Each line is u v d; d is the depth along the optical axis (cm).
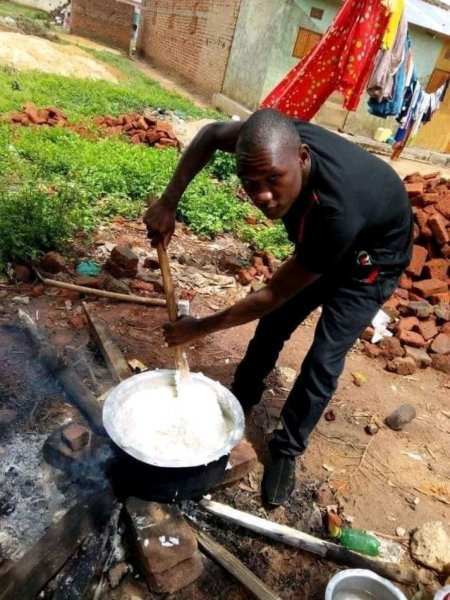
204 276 435
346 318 217
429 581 217
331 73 454
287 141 154
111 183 561
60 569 187
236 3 1364
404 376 362
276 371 333
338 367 224
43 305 343
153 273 420
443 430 314
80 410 257
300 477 256
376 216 189
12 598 170
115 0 2161
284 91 466
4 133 653
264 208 165
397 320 417
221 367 327
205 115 1149
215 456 189
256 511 234
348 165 177
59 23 2436
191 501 224
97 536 198
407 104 539
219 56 1476
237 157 158
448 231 506
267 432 282
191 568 194
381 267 212
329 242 175
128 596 188
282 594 203
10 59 1212
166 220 231
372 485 261
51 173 563
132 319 348
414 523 244
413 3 1317
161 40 1973
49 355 277
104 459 221
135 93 1162
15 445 232
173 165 657
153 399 221
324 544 216
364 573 198
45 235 404
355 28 429
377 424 304
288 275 183
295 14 1155
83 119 830
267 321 252
